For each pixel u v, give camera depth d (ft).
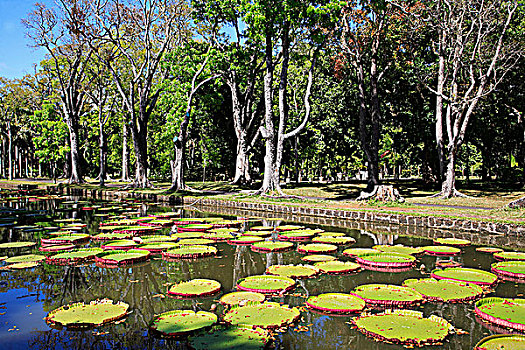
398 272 22.50
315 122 93.09
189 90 82.99
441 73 66.90
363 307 16.69
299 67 90.07
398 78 81.71
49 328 15.03
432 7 66.33
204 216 50.65
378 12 65.00
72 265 24.45
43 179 160.97
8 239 33.35
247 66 82.99
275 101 97.04
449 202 59.52
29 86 140.15
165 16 83.71
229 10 70.59
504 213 43.21
